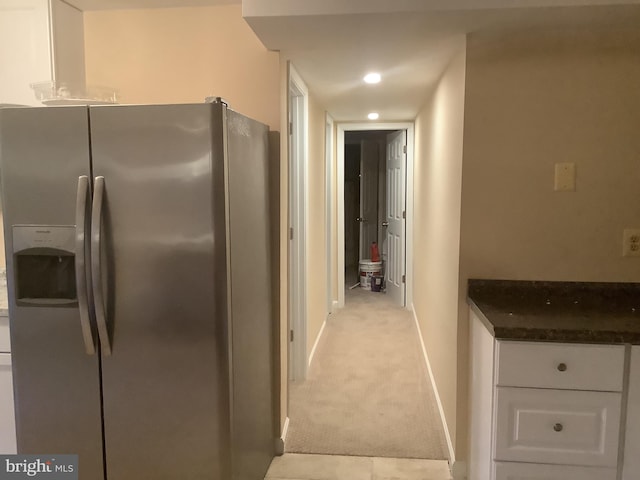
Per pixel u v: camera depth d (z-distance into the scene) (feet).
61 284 6.02
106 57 8.23
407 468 7.96
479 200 7.20
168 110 5.61
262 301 7.54
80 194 5.63
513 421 5.72
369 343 13.98
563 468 5.68
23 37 7.41
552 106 6.98
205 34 8.07
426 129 12.43
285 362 8.76
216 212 5.66
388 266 20.01
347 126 17.15
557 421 5.63
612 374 5.48
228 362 5.90
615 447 5.55
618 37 6.81
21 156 5.78
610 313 6.21
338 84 10.33
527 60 6.95
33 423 6.12
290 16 6.21
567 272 7.17
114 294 5.82
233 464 6.13
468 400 7.34
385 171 21.15
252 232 6.93
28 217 5.85
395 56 8.04
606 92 6.90
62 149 5.73
